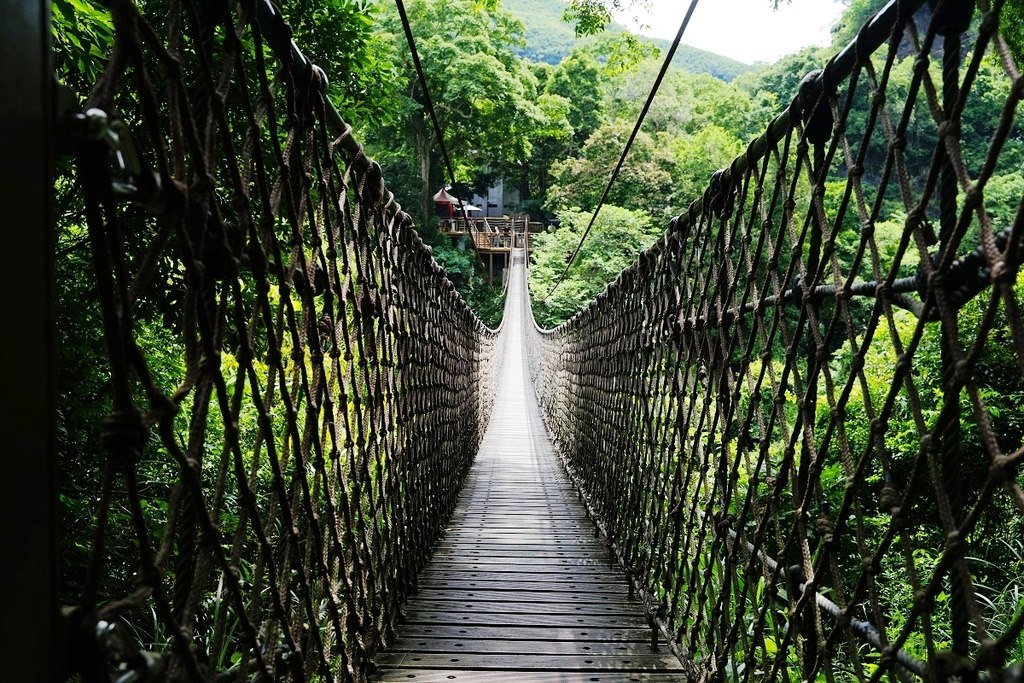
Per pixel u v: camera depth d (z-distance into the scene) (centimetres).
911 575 86
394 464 228
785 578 131
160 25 200
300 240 115
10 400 47
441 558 329
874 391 374
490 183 3550
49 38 53
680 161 2791
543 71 3588
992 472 72
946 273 79
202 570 82
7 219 47
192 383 76
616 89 3634
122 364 62
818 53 2784
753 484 146
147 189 67
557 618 253
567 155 3516
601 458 389
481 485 512
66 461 209
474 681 202
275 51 108
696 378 201
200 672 82
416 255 270
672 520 223
